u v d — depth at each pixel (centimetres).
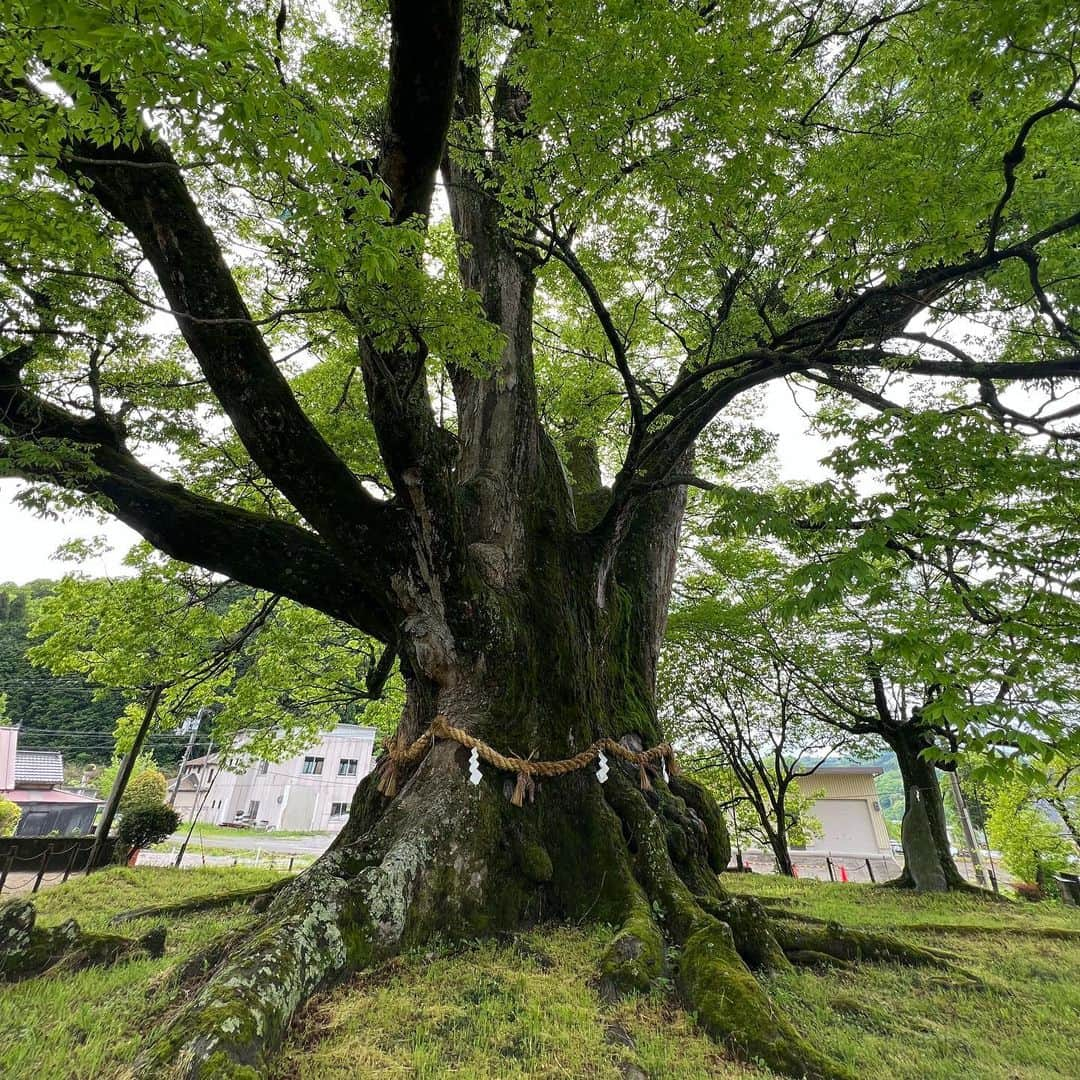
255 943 359
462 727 564
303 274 470
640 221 711
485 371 534
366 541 588
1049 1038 385
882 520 428
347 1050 304
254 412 561
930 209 527
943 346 612
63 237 433
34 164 341
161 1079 252
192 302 539
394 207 482
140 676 1089
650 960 410
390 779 586
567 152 516
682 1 593
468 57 708
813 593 411
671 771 700
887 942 538
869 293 570
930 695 1212
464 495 676
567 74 481
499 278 768
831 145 627
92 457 631
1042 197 600
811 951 516
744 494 495
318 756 3588
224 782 3988
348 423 931
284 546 678
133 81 279
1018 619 411
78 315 655
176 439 812
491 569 632
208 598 1038
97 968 437
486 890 491
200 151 332
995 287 665
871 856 2983
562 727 602
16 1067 294
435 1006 356
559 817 569
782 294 766
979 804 2516
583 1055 310
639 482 695
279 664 1309
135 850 1266
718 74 504
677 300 879
